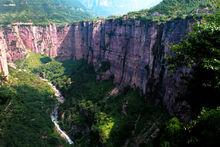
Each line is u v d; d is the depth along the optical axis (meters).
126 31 183.88
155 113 129.62
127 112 150.62
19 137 120.88
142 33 160.12
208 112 33.75
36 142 124.94
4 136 115.50
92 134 143.75
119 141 133.00
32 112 150.62
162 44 135.00
